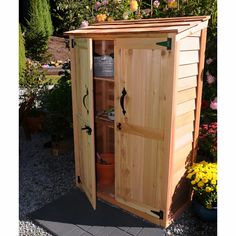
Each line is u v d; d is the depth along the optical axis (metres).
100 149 3.93
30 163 4.46
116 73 2.85
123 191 3.21
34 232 2.97
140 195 3.05
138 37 2.60
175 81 2.50
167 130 2.63
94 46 3.65
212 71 3.84
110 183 3.63
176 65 2.46
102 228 2.99
